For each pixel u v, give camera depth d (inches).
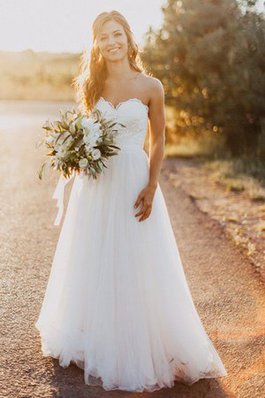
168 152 551.8
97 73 140.6
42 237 262.2
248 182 394.3
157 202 142.8
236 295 198.1
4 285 199.9
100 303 137.1
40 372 141.6
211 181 412.8
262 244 255.3
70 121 135.6
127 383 135.3
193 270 223.5
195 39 566.3
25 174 427.5
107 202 139.9
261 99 501.7
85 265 141.5
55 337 147.3
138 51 141.9
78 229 143.2
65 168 137.8
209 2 558.3
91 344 137.9
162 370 138.1
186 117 601.0
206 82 539.8
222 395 135.8
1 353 150.2
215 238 267.9
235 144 545.0
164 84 586.9
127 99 138.2
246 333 168.7
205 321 176.6
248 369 148.2
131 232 137.3
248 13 509.0
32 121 832.9
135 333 135.9
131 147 139.3
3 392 132.3
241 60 508.7
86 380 136.9
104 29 135.5
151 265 138.4
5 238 258.5
